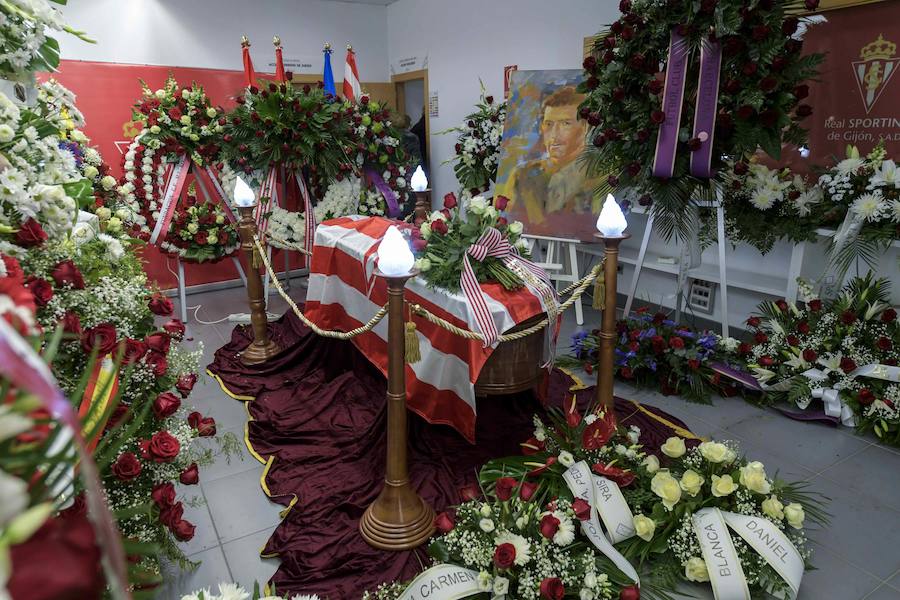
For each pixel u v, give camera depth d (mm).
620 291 4832
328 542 2053
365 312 2949
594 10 4227
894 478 2438
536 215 4219
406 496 2055
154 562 1669
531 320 2295
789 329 3152
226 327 4465
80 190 1649
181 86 5023
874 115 3043
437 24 5859
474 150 4828
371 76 6676
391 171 4883
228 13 5602
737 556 1817
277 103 4145
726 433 2822
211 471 2551
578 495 1979
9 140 1373
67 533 497
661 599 1799
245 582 1919
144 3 5168
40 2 1444
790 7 2736
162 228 4262
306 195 4445
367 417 2938
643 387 3332
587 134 3777
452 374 2393
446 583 1724
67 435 642
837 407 2848
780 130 2822
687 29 2758
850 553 2014
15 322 697
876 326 2941
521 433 2715
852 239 2930
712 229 3529
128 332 1675
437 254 2439
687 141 2939
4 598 437
